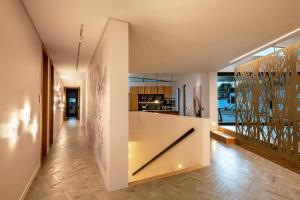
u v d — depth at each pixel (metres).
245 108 6.28
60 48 4.57
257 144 5.63
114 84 2.96
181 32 3.62
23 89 2.69
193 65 6.85
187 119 4.55
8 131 2.12
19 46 2.48
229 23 3.25
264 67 5.40
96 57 4.61
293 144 4.31
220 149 5.77
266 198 2.78
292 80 4.36
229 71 8.52
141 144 6.81
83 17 2.94
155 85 13.69
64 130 9.42
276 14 2.96
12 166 2.26
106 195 2.79
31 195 2.80
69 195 2.80
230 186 3.15
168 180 3.36
